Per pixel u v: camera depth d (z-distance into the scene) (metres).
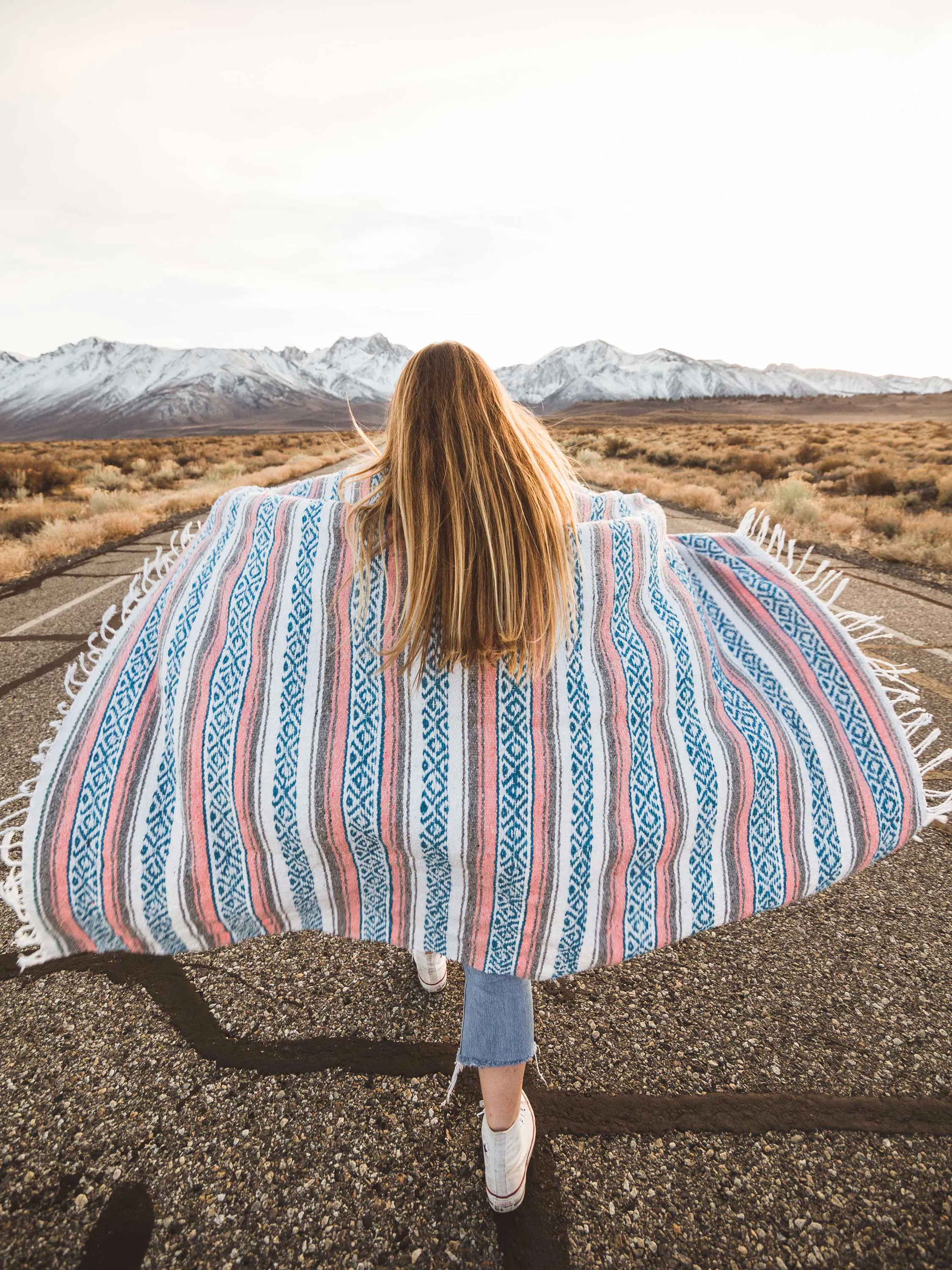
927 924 2.14
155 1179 1.37
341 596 1.18
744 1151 1.43
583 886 1.16
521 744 1.15
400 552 1.15
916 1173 1.39
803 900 2.27
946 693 3.77
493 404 1.09
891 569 6.91
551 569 1.10
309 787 1.14
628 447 27.02
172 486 18.80
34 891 1.17
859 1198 1.34
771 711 1.38
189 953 1.98
